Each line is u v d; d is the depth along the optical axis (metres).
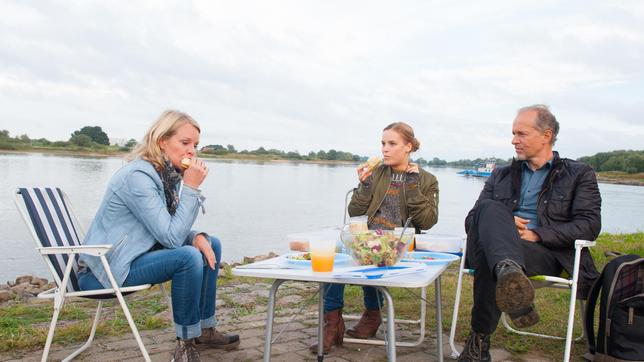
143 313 4.38
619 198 41.94
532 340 3.77
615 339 3.10
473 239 3.15
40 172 35.25
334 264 2.80
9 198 20.64
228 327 4.04
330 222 18.52
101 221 3.05
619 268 3.12
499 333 3.93
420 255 3.10
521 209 3.79
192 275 2.95
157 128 3.21
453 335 3.43
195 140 3.29
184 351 2.98
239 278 6.00
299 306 4.70
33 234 2.88
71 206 3.46
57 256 3.01
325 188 39.41
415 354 3.48
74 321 4.16
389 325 2.33
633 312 3.05
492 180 3.99
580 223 3.41
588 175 3.54
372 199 3.90
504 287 2.56
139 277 2.97
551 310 4.56
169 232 2.97
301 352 3.46
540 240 3.40
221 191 33.25
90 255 2.96
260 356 3.38
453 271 6.64
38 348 3.46
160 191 3.13
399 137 3.82
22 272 9.38
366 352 3.50
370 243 2.62
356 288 5.34
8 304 4.89
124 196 3.02
